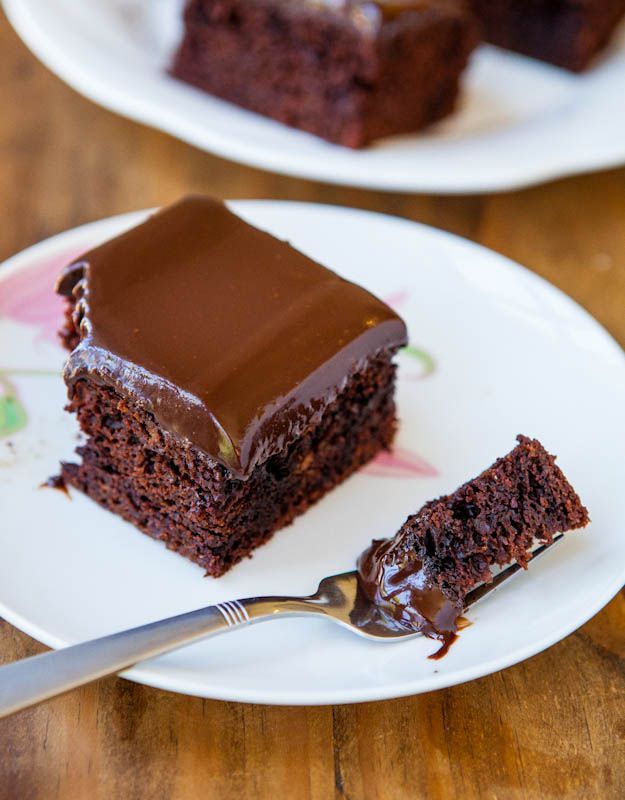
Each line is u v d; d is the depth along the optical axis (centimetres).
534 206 61
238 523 44
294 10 61
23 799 39
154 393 43
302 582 44
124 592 43
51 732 40
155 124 59
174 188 60
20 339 50
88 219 58
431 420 49
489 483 43
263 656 41
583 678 42
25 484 46
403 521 47
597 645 43
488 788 40
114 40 64
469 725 41
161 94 60
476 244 54
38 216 57
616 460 47
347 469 48
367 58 60
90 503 46
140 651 39
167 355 43
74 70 60
